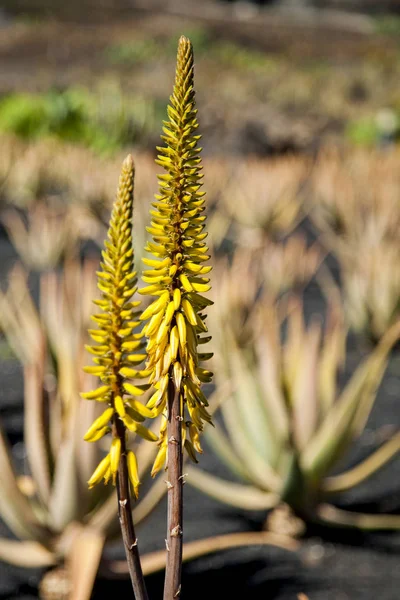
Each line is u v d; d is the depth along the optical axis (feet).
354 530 11.09
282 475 10.73
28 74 134.51
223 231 34.88
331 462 10.86
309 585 9.70
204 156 72.69
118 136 63.00
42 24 171.01
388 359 19.76
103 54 149.69
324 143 82.38
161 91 111.86
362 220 32.32
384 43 172.24
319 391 11.56
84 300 13.58
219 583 9.73
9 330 17.13
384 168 49.37
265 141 78.38
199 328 2.69
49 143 55.31
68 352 13.21
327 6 204.85
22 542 10.42
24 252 29.76
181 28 166.71
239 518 11.44
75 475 8.73
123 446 2.85
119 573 9.49
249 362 14.40
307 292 26.32
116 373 2.82
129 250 2.76
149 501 9.08
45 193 45.01
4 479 8.79
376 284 20.42
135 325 2.80
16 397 16.30
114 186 37.68
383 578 9.89
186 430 2.77
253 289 17.35
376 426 15.28
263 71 136.05
